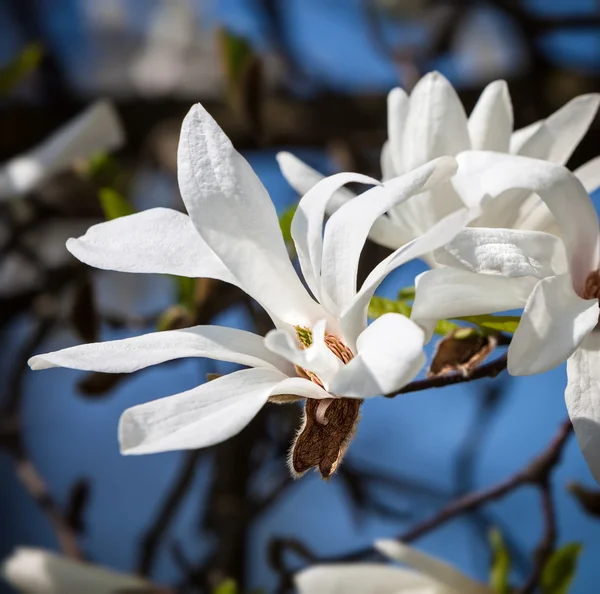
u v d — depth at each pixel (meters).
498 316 0.53
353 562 0.68
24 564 0.69
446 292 0.50
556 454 0.61
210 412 0.48
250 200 0.50
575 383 0.50
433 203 0.55
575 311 0.49
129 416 0.48
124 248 0.51
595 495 0.63
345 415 0.50
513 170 0.51
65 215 0.80
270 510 0.77
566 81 0.88
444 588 0.63
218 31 0.74
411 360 0.47
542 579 0.63
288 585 0.69
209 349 0.50
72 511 0.71
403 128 0.56
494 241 0.50
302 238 0.51
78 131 0.73
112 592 0.69
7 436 0.72
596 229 0.51
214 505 0.74
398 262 0.48
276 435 0.75
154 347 0.50
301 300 0.51
